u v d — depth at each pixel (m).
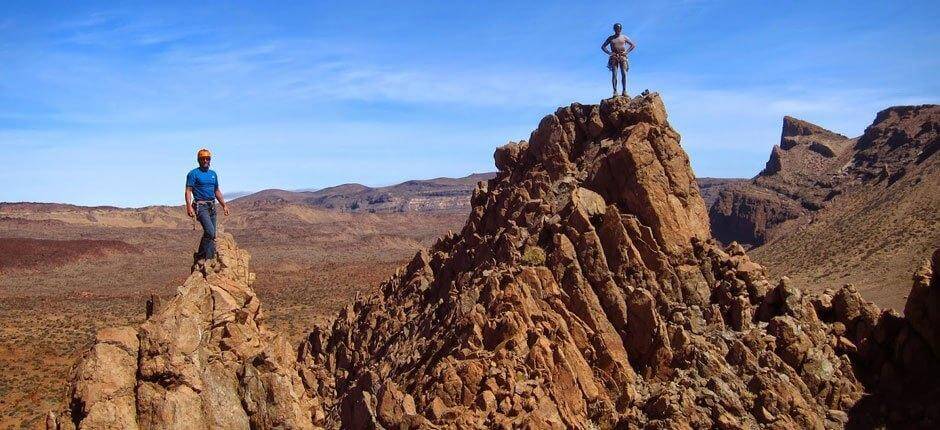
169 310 20.98
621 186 43.09
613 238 41.22
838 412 36.03
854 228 148.38
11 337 112.00
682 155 44.06
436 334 41.41
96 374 19.59
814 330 39.19
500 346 36.66
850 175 194.38
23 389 84.44
